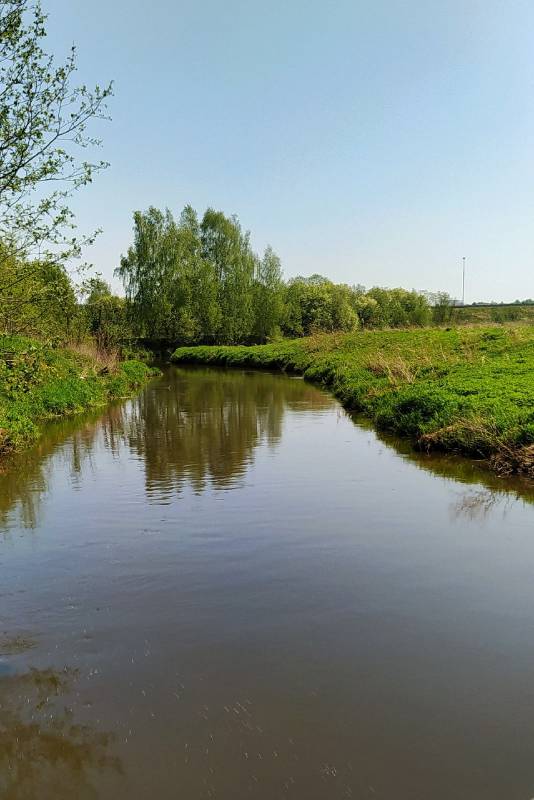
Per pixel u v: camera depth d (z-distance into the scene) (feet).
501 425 36.52
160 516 27.17
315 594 18.88
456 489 30.86
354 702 13.41
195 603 18.34
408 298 289.33
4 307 25.08
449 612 17.62
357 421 55.01
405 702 13.42
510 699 13.51
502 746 12.00
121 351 121.39
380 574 20.39
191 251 192.65
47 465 38.27
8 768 11.64
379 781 11.10
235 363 151.02
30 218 23.84
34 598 18.83
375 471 35.27
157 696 13.70
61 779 11.30
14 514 27.94
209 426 53.88
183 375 123.85
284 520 26.35
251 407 67.21
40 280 25.89
